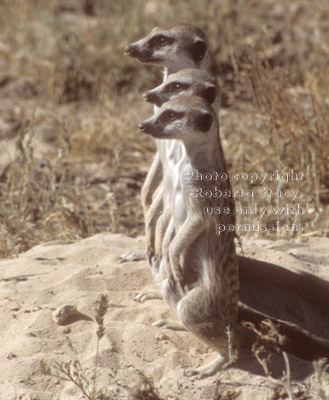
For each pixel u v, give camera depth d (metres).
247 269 11.91
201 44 10.78
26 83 23.61
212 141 9.43
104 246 13.36
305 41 24.61
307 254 13.33
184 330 10.52
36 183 15.98
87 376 9.31
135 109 22.11
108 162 19.39
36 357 9.68
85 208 15.49
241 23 25.83
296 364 9.86
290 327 10.11
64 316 10.47
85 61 23.78
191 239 9.52
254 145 18.61
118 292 11.53
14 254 13.58
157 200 10.95
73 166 19.09
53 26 25.28
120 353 9.88
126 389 9.11
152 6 26.78
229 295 9.91
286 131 17.52
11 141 20.66
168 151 10.51
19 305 10.95
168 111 9.21
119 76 23.62
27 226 15.11
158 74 13.66
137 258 12.59
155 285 11.76
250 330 10.02
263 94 18.39
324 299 11.84
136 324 10.48
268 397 9.12
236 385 9.36
